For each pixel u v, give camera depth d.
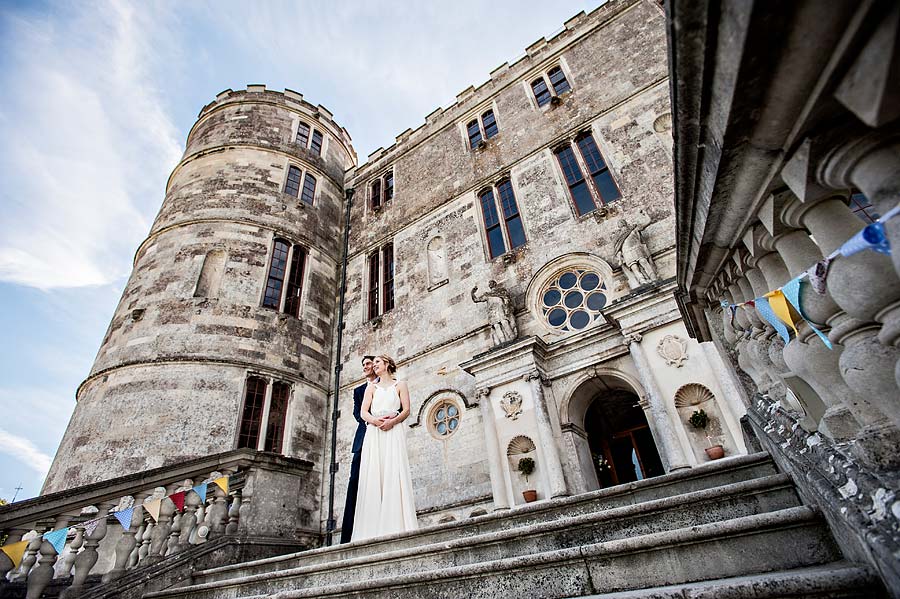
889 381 1.89
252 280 16.23
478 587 3.34
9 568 5.45
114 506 6.79
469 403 13.10
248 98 21.20
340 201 21.98
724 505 3.39
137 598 6.11
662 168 13.30
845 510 2.09
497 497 10.66
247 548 7.98
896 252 1.50
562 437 10.99
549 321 13.20
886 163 1.63
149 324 14.19
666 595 2.42
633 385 10.66
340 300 18.67
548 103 17.52
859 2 1.30
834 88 1.56
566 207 14.57
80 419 12.88
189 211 17.09
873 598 1.93
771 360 3.43
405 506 5.32
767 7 1.41
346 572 4.56
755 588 2.21
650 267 11.50
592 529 3.72
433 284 16.39
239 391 13.93
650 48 15.76
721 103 1.85
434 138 20.61
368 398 6.12
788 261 2.40
